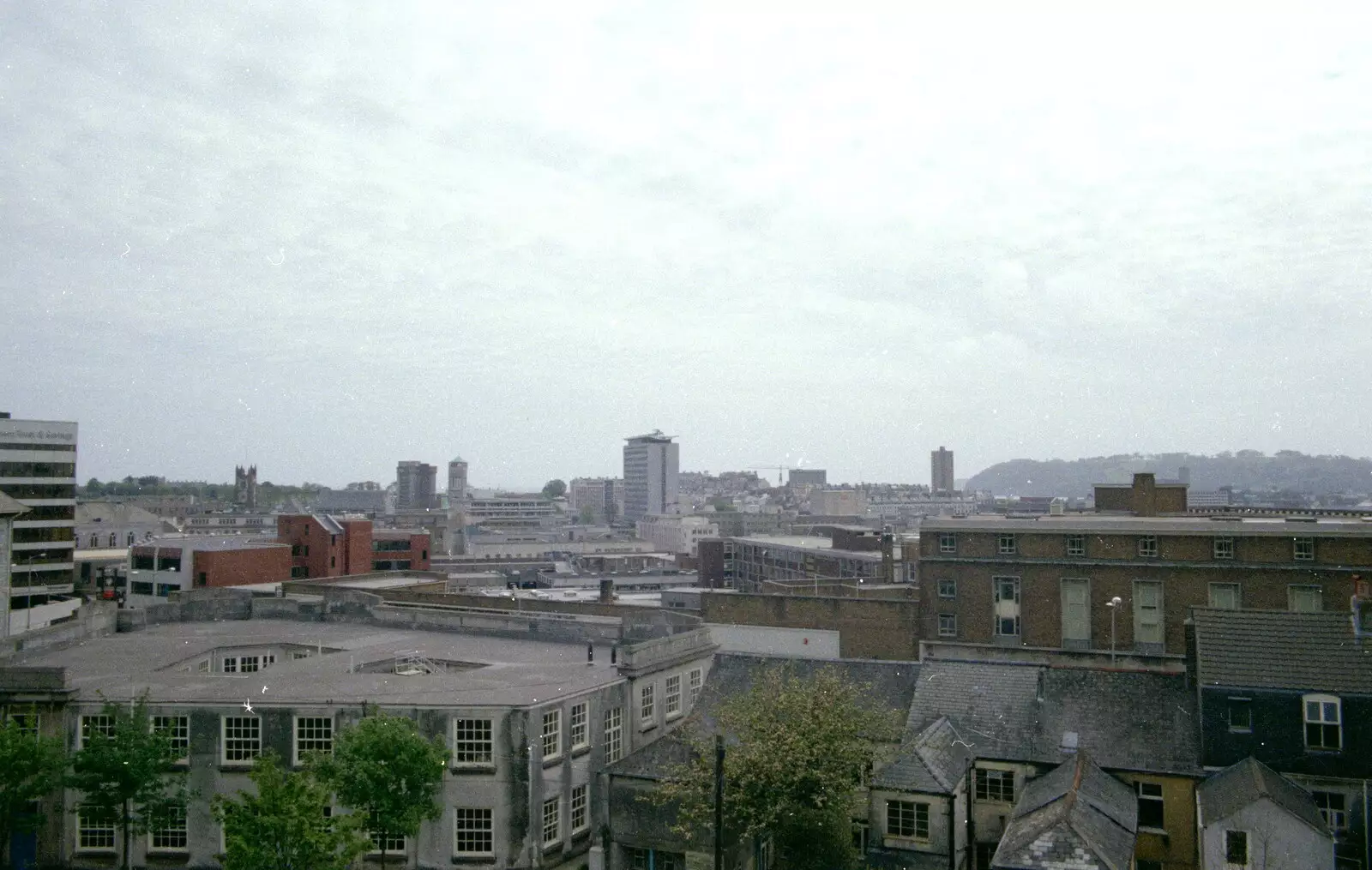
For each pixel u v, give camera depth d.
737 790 34.03
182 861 36.97
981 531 68.88
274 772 28.45
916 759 36.41
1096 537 65.50
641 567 194.75
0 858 34.09
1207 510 92.75
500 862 36.66
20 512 75.50
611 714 42.91
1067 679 41.22
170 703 37.72
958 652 68.50
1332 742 35.72
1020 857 30.47
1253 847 32.50
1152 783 37.38
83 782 34.22
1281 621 38.69
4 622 73.75
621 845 37.12
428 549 154.38
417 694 38.88
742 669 44.25
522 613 65.62
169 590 116.38
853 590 88.12
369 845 28.94
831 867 34.09
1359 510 90.00
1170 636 62.75
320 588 81.06
